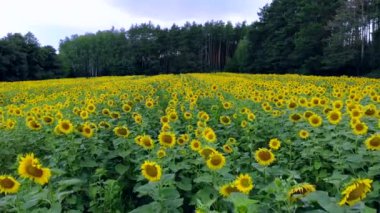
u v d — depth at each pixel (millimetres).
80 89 21688
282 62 67250
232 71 82438
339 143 5574
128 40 112250
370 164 4844
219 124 8805
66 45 127562
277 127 8047
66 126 5898
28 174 3701
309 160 5941
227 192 3770
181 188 4656
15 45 72125
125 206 5508
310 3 67438
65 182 4047
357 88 13531
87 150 5953
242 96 13492
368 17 54969
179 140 5816
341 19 56188
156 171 3865
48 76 79000
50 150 6609
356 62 56500
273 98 11680
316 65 59469
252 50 76625
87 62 113375
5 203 3521
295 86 17719
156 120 9578
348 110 7262
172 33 102312
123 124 8109
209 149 4746
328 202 2873
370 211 2568
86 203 5152
